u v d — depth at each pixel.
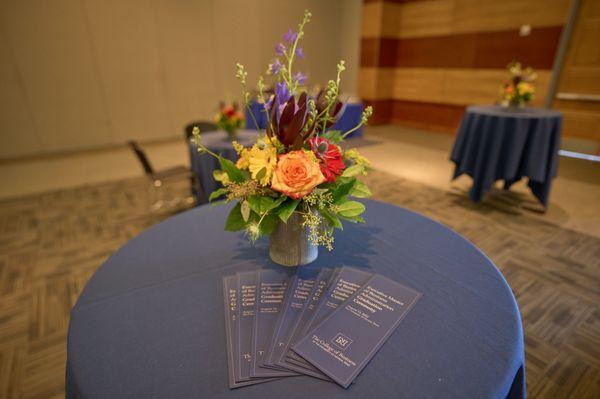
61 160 4.70
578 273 2.08
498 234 2.56
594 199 3.21
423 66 6.45
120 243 2.50
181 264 0.98
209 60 5.86
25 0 4.30
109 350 0.70
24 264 2.24
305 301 0.82
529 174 2.81
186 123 5.97
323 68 7.18
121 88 5.25
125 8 4.95
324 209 0.85
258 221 0.84
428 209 3.01
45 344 1.59
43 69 4.62
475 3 5.39
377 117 7.07
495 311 0.79
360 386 0.61
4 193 3.51
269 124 0.82
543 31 4.71
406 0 6.40
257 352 0.69
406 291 0.85
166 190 3.52
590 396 1.33
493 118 2.84
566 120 4.70
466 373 0.63
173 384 0.62
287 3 6.31
